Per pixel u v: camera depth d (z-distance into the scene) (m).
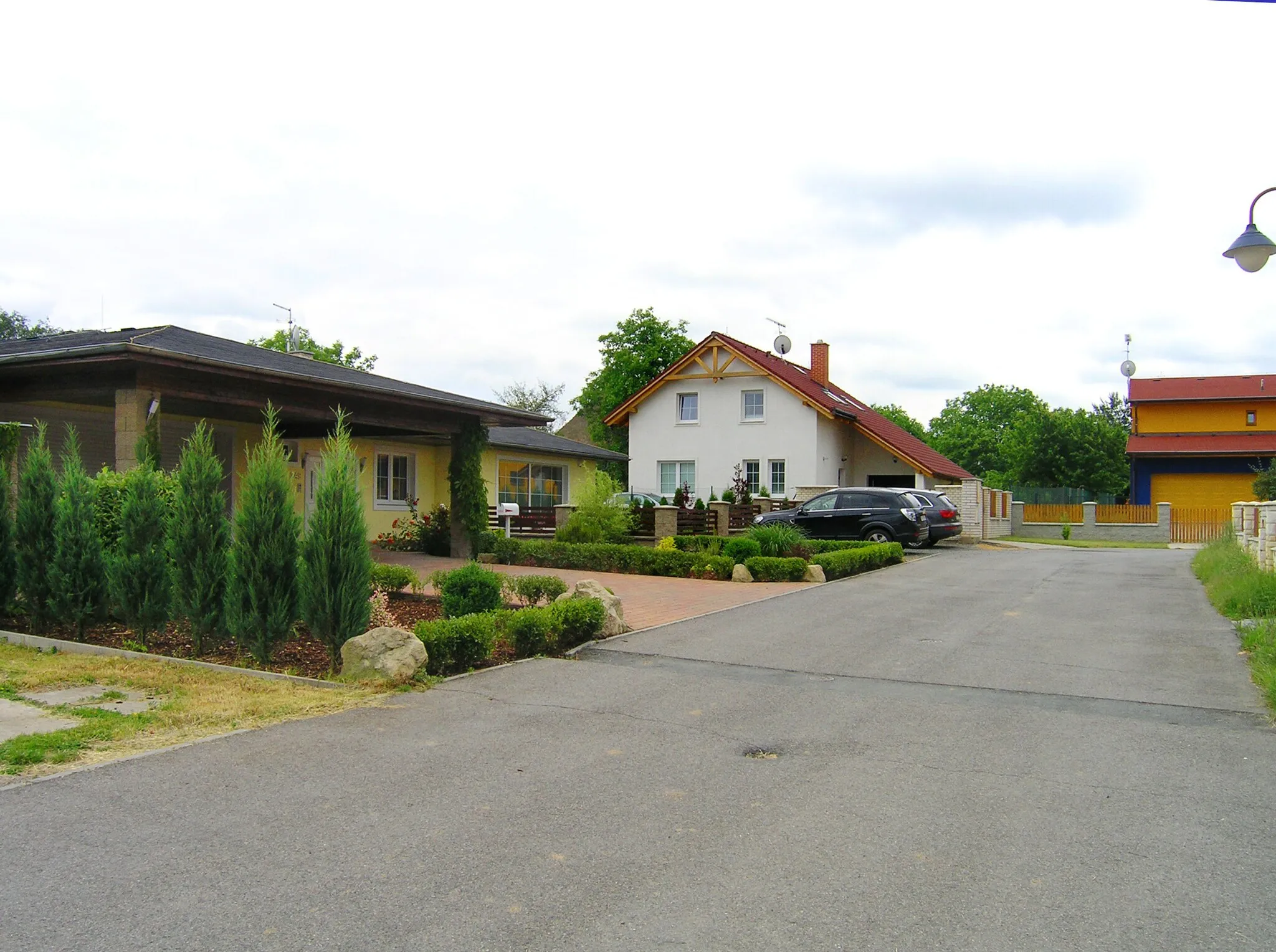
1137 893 4.02
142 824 4.63
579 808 4.98
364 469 21.73
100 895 3.85
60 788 5.12
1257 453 36.31
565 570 18.12
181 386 12.52
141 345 11.46
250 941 3.50
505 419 19.42
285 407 14.23
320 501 8.30
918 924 3.72
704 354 34.06
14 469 11.42
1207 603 13.59
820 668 8.89
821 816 4.91
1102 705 7.46
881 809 5.03
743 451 33.47
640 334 47.59
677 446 34.50
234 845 4.39
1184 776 5.64
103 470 11.20
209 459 8.80
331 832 4.58
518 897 3.91
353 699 7.27
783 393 32.88
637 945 3.52
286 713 6.77
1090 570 19.22
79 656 8.55
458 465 19.25
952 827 4.77
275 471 8.51
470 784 5.33
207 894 3.88
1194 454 37.09
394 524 21.08
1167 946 3.55
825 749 6.19
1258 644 9.52
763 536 18.08
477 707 7.20
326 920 3.68
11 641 9.33
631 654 9.52
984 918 3.78
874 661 9.23
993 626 11.52
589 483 21.95
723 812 4.96
